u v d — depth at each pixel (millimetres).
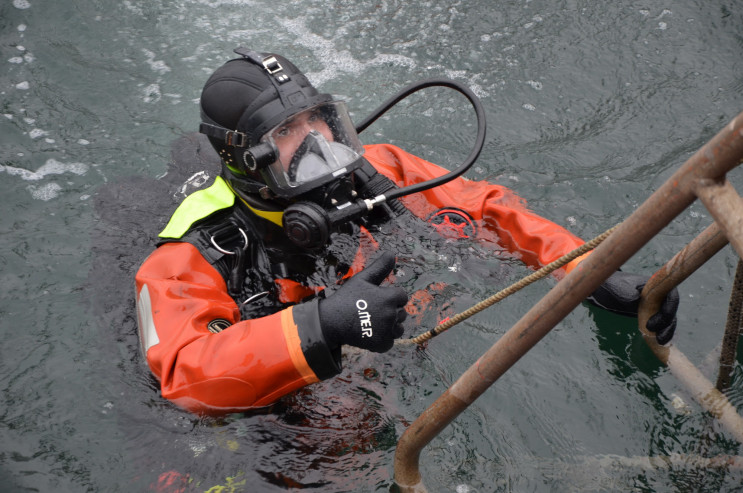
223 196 2102
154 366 1807
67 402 1938
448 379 1949
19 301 2314
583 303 2178
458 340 2062
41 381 2014
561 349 2080
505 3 4176
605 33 3922
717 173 965
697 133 3225
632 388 1954
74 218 2723
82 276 2424
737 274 1549
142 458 1764
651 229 1038
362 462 1746
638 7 4105
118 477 1741
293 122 1902
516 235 2289
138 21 4004
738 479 1680
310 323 1653
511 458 1763
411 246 2230
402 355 2000
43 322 2225
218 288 1953
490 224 2365
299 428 1810
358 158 1993
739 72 3590
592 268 1099
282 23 4047
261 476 1715
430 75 3664
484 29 3998
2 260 2496
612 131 3271
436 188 2455
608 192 2877
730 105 3373
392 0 4203
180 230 2031
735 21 3953
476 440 1810
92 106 3389
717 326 2170
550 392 1945
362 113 3410
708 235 1658
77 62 3670
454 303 2139
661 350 1957
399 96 2238
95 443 1821
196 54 3777
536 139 3258
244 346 1696
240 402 1729
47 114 3311
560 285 1142
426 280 2174
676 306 1890
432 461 1751
